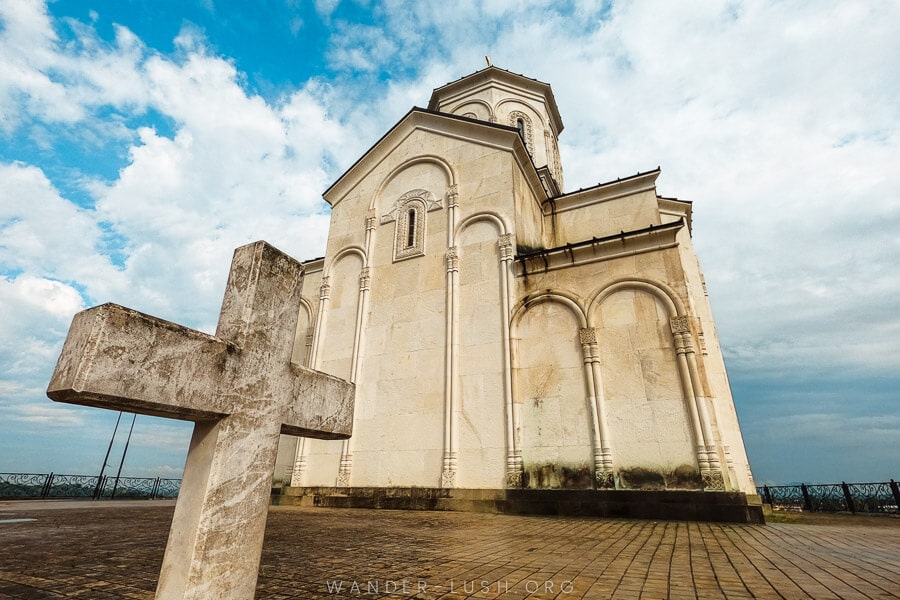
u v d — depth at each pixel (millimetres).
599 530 8039
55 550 6027
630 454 10664
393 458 13523
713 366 15797
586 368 11719
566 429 11523
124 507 14406
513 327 13125
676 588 3982
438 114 17797
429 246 15875
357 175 19328
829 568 4824
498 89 24078
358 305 16422
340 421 4125
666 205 19031
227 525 2834
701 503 9578
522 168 17031
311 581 4254
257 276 3385
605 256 12688
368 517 10312
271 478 3236
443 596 3773
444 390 13438
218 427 2930
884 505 14125
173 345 2658
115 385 2291
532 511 10938
